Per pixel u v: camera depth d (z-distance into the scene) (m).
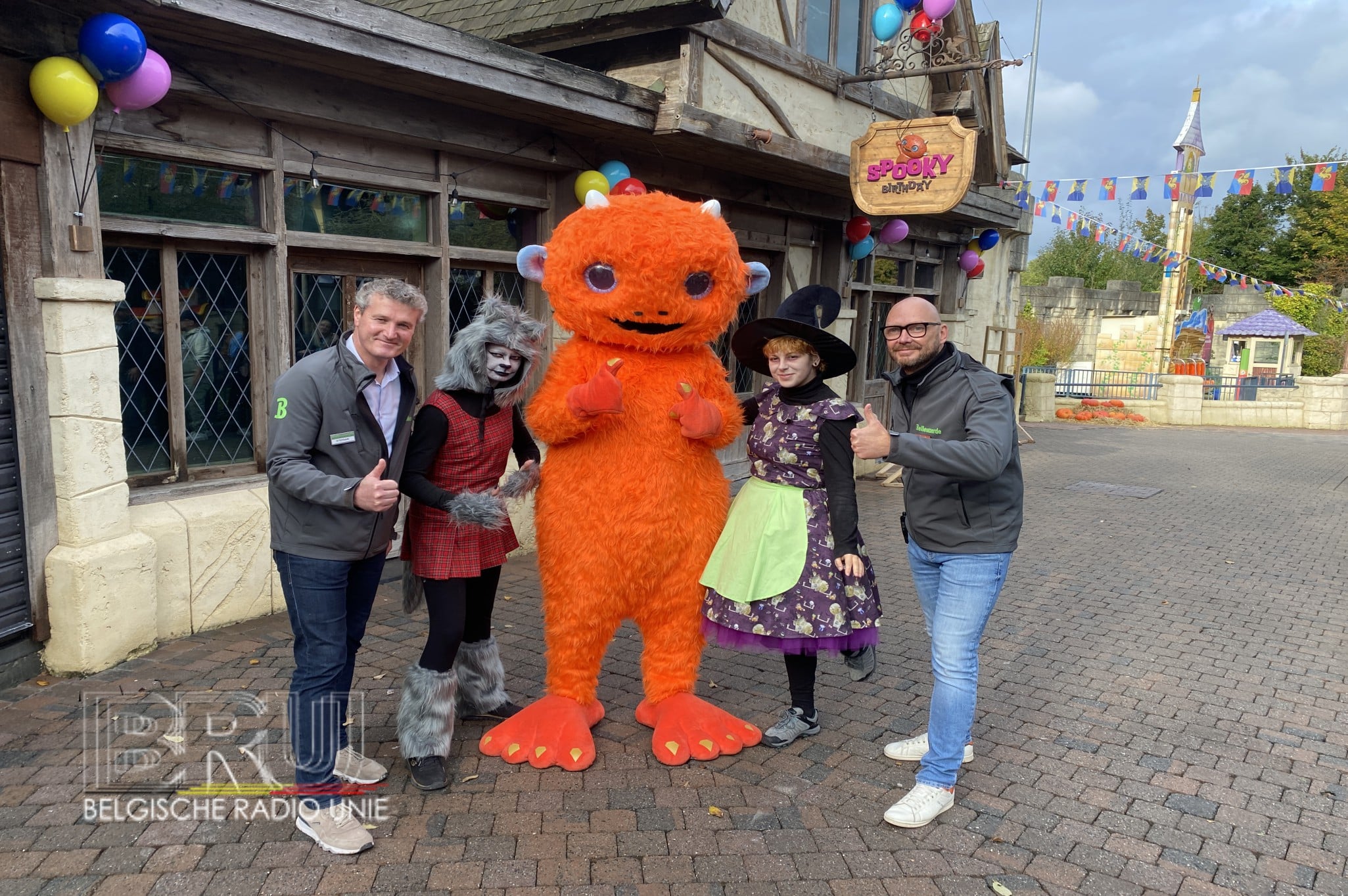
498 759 3.40
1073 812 3.18
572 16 6.07
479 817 3.00
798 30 7.59
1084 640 5.04
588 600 3.31
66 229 3.73
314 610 2.76
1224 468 12.55
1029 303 27.83
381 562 3.04
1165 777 3.45
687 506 3.35
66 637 3.88
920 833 3.01
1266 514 9.03
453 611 3.12
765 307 8.91
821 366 3.47
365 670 4.17
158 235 4.33
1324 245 31.67
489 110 5.40
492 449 3.18
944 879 2.76
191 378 4.67
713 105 6.54
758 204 8.00
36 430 3.74
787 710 3.96
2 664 3.72
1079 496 9.85
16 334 3.62
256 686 3.90
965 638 3.05
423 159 5.49
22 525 3.75
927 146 7.16
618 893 2.63
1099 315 28.33
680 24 5.73
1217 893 2.74
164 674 3.97
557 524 3.31
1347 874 2.85
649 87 6.00
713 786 3.26
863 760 3.52
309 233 5.00
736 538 3.40
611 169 6.12
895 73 7.70
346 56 4.18
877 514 8.45
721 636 3.38
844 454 3.32
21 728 3.43
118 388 4.00
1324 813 3.22
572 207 6.36
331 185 5.09
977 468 2.81
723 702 4.03
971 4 8.59
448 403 3.05
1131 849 2.95
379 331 2.71
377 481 2.59
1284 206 33.69
